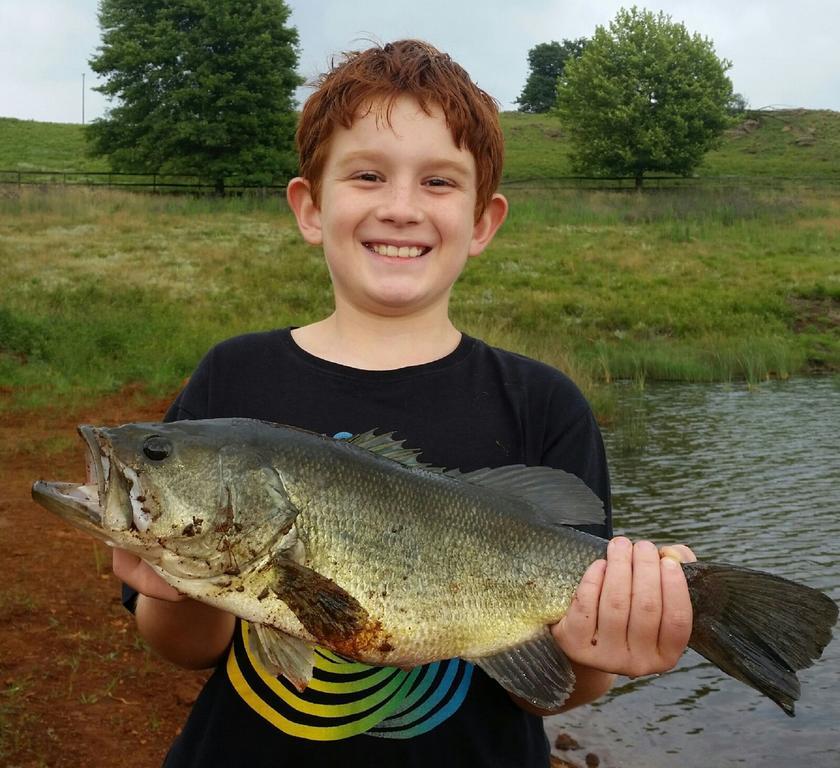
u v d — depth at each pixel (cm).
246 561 66
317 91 80
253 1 1485
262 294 656
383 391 76
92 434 67
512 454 76
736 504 296
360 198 75
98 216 993
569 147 2091
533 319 656
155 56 1430
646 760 155
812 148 2025
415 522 68
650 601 64
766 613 67
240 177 1416
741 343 618
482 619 69
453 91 76
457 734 70
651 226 1079
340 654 67
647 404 478
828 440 389
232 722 71
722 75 1675
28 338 465
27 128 2091
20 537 220
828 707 173
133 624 181
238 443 67
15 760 135
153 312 561
